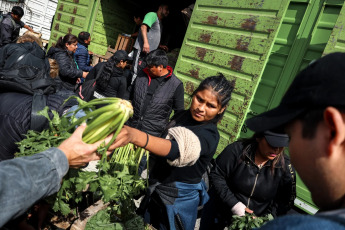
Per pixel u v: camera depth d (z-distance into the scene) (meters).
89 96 3.99
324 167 0.49
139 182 1.58
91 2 6.98
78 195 1.31
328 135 0.47
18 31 7.76
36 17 12.21
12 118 1.40
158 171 1.74
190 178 1.70
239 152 2.16
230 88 1.65
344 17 2.89
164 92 3.28
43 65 2.17
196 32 4.36
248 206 2.18
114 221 1.54
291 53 3.49
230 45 3.88
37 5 12.09
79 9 7.35
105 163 1.30
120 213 1.55
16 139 1.42
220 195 2.19
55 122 1.32
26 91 1.48
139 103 3.29
